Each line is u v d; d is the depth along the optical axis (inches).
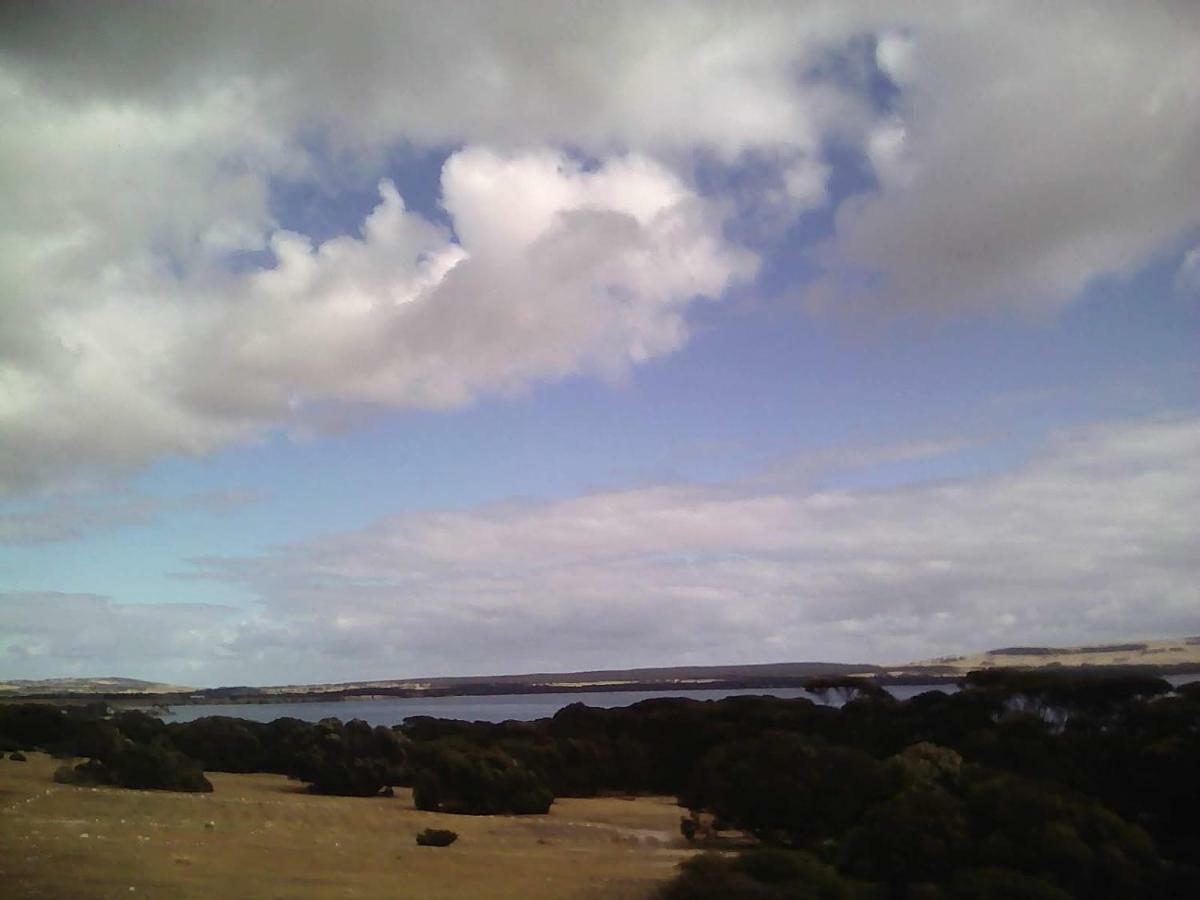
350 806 1274.6
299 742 1795.0
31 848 661.3
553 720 1925.4
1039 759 917.8
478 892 597.0
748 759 917.2
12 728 1781.5
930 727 1160.8
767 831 877.8
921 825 619.8
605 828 1040.8
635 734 1729.8
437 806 1301.7
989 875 568.1
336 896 570.3
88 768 1338.6
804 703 1555.1
